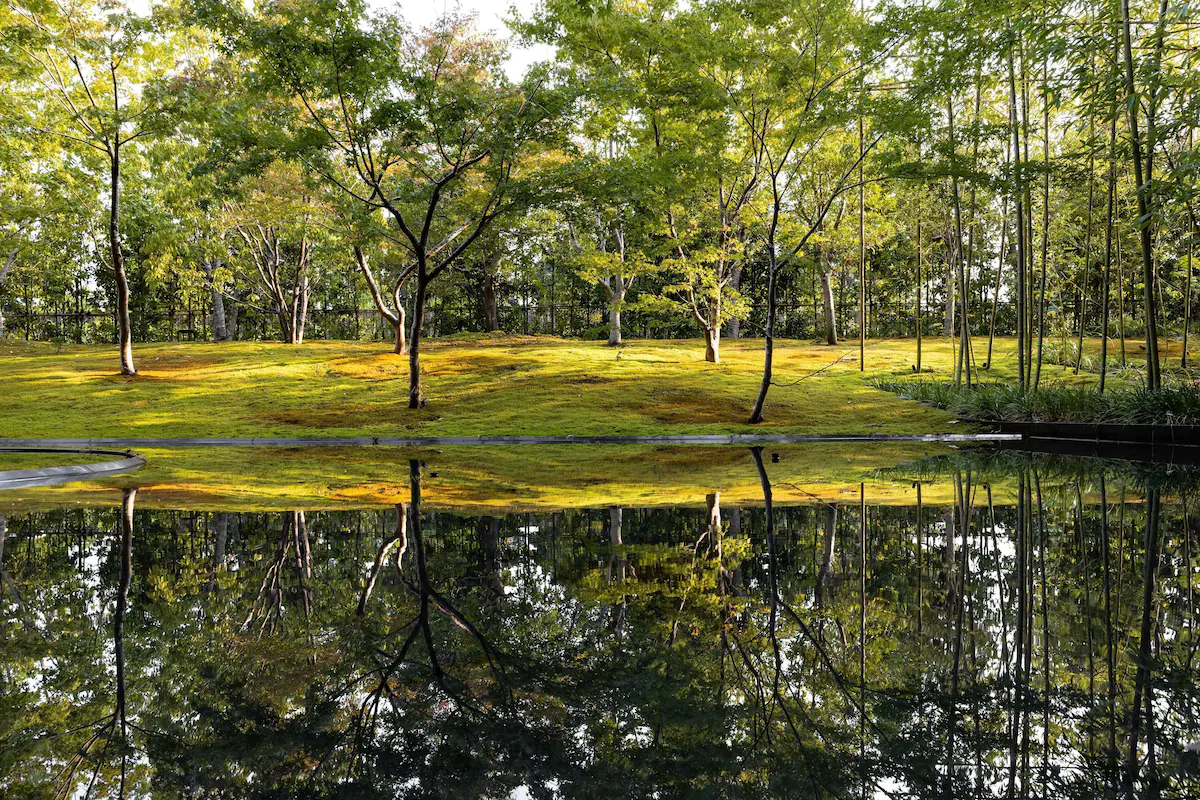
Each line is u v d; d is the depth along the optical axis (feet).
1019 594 11.17
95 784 5.23
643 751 5.82
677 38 53.83
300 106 59.88
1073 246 74.49
